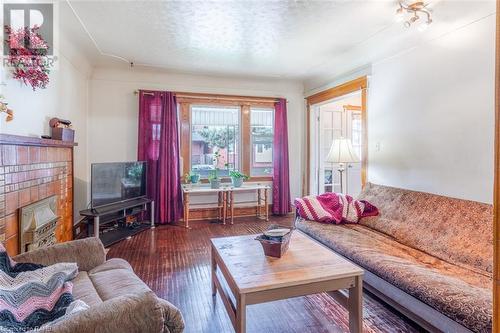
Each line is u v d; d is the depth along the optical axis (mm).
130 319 1075
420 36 2885
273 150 5363
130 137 4633
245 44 3447
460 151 2549
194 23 2885
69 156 3178
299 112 5555
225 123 5207
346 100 5484
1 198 1836
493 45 2287
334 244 2576
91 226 3674
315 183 5203
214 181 4750
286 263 1838
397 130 3230
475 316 1449
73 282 1628
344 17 2732
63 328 954
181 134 4855
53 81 3010
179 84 4824
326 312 2131
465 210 2311
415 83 2998
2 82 2039
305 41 3326
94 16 2738
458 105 2564
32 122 2518
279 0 2441
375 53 3500
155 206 4586
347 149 3543
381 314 2078
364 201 3211
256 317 2062
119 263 1947
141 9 2607
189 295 2346
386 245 2480
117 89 4551
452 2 2350
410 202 2807
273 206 5332
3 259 1431
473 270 1979
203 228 4395
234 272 1704
